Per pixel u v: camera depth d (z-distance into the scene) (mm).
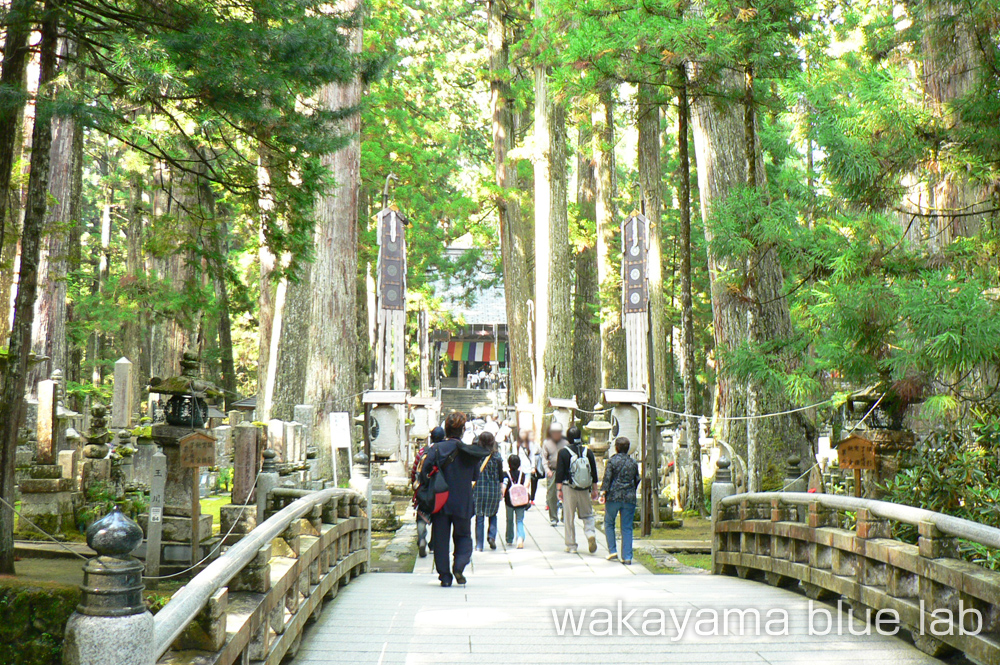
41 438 11562
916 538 7859
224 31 7379
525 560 12664
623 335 32312
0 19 7219
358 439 21234
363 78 9344
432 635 6488
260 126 8422
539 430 29875
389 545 13883
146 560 8461
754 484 14070
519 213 34469
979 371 8586
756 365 10305
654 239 28672
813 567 8047
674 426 23359
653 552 13039
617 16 13609
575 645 6109
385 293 22859
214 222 10023
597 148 32469
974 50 8406
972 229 9633
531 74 34719
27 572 8234
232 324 44844
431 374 61625
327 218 18578
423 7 35719
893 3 11508
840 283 7992
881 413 10172
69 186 21922
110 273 37094
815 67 12547
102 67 8250
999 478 7664
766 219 10164
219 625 4246
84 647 2957
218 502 17172
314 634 6578
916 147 7941
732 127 16141
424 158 31953
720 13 12312
